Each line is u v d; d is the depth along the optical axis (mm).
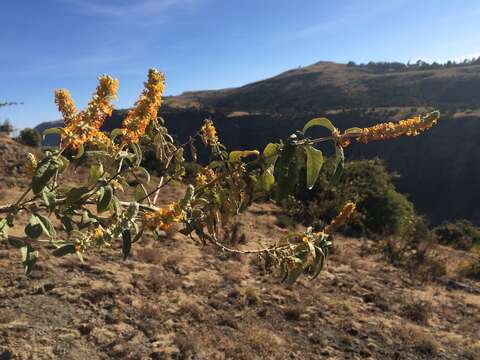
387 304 8273
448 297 9562
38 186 1023
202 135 1482
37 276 6766
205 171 1434
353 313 7734
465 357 6668
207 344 5773
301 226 15148
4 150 18406
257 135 88250
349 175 18219
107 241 1149
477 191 70375
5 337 5027
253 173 1269
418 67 150250
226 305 7199
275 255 1472
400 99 106812
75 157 1233
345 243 13820
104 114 1072
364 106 103625
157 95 1146
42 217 1119
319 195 16031
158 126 1537
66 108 1149
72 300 6246
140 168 1315
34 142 24625
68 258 7660
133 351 5324
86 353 5094
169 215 1212
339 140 1143
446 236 19969
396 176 18672
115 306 6328
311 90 134875
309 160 1124
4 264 7047
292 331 6770
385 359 6293
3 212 1134
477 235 20281
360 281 9664
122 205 1312
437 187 73062
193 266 8727
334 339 6715
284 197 1120
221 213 1377
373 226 16625
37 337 5168
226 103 143875
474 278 12000
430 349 6699
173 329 6062
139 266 8047
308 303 7820
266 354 5855
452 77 112438
